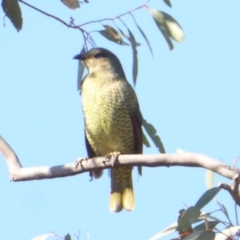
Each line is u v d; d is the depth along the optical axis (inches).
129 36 430.0
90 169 421.4
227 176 344.5
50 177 391.9
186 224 337.1
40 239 374.0
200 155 357.4
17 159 390.0
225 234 333.4
